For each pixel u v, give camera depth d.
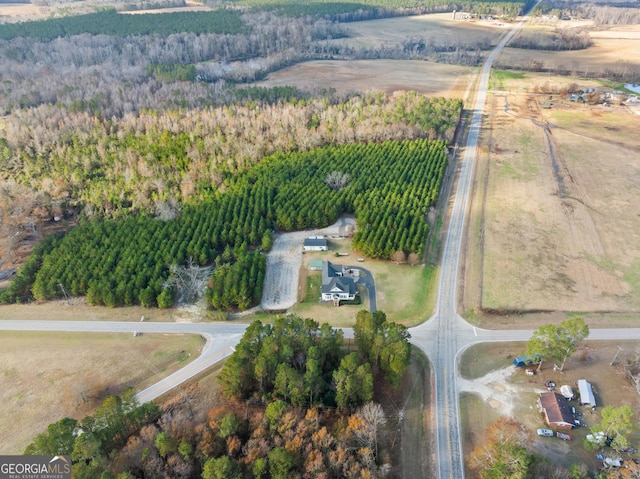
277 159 183.50
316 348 92.25
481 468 79.75
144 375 99.56
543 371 99.88
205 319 115.44
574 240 143.38
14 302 120.88
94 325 113.31
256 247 141.50
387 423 89.44
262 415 83.62
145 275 123.12
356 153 187.50
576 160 195.00
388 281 127.69
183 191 160.75
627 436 85.69
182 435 80.50
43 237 146.62
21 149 192.00
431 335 109.62
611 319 113.62
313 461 75.06
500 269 131.50
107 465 74.62
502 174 184.62
